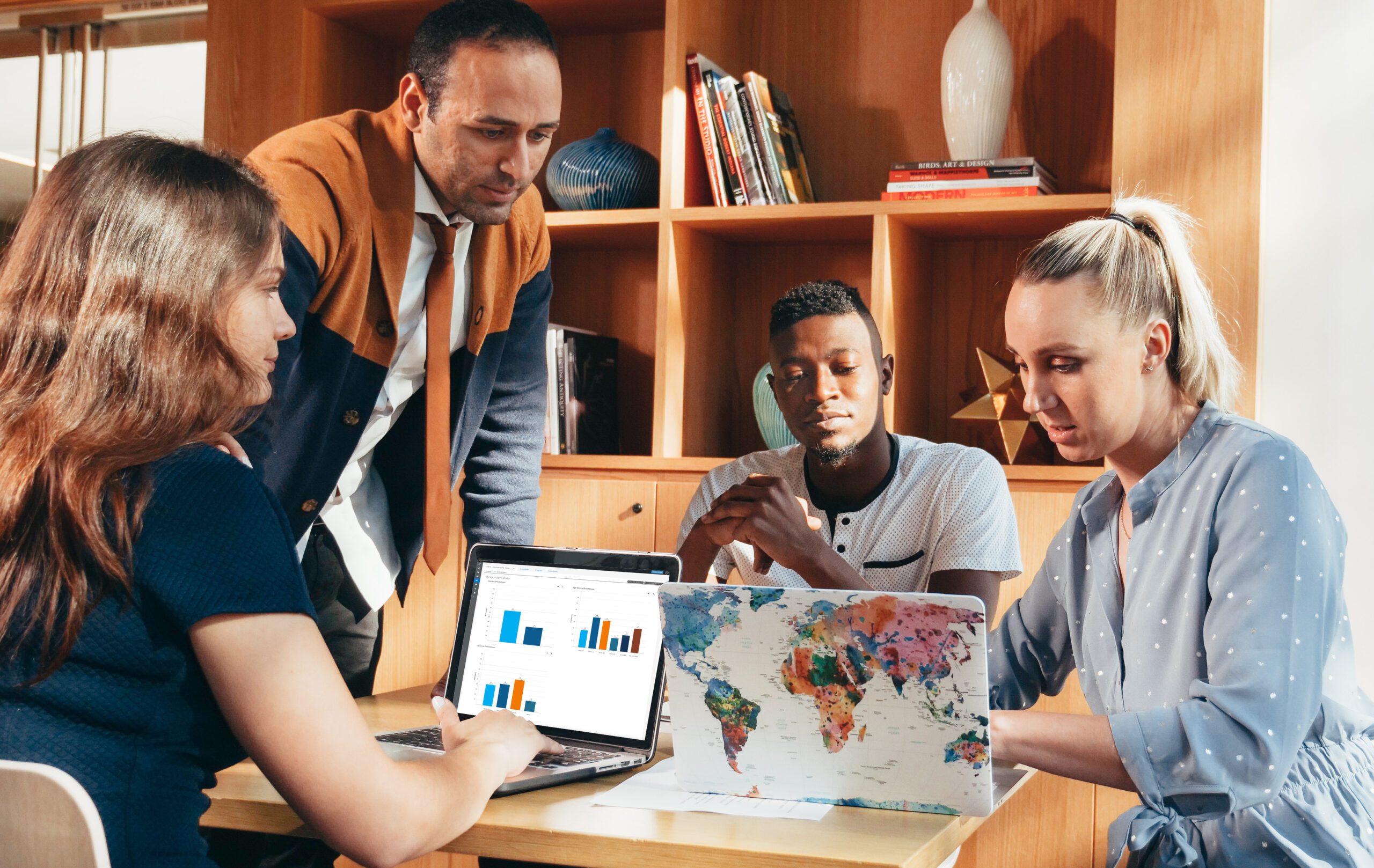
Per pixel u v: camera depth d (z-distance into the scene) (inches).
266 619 35.4
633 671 52.8
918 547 69.5
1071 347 49.6
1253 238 76.8
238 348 38.2
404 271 64.2
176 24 115.6
